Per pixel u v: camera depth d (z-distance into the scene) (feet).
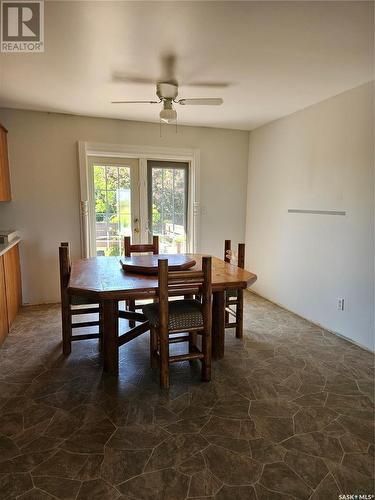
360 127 9.53
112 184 14.23
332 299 10.85
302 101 11.05
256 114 12.67
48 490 4.83
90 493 4.79
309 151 11.66
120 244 14.66
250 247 15.84
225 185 15.49
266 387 7.60
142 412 6.65
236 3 5.59
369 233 9.38
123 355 9.27
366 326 9.61
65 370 8.30
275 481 5.01
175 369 8.46
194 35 6.70
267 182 14.26
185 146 14.56
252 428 6.18
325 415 6.58
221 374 8.18
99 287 7.18
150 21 6.19
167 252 15.52
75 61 7.91
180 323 7.49
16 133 12.28
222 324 8.95
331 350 9.55
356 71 8.53
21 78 9.01
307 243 11.95
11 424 6.24
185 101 9.26
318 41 6.96
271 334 10.73
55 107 11.85
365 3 5.59
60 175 13.00
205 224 15.44
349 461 5.40
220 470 5.21
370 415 6.60
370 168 9.27
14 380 7.80
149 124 13.91
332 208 10.69
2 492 4.79
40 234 13.07
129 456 5.48
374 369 8.46
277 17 6.04
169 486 4.91
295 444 5.78
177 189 15.28
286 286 13.25
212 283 7.72
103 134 13.29
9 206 12.58
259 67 8.29
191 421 6.38
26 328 10.95
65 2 5.58
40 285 13.32
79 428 6.15
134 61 7.93
